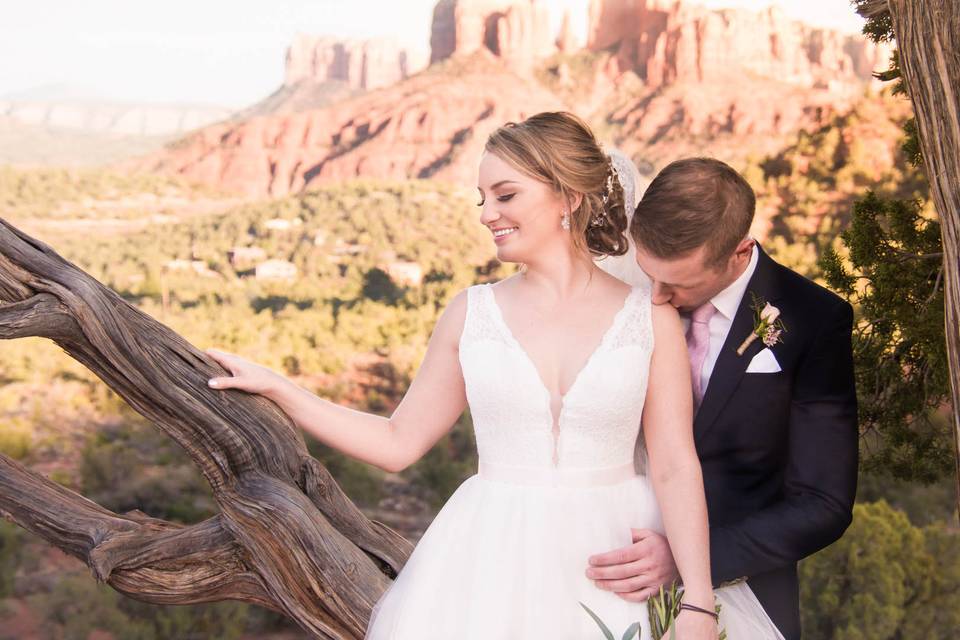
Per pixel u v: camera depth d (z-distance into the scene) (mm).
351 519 2016
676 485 1600
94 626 26750
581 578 1604
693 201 1540
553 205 1664
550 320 1651
